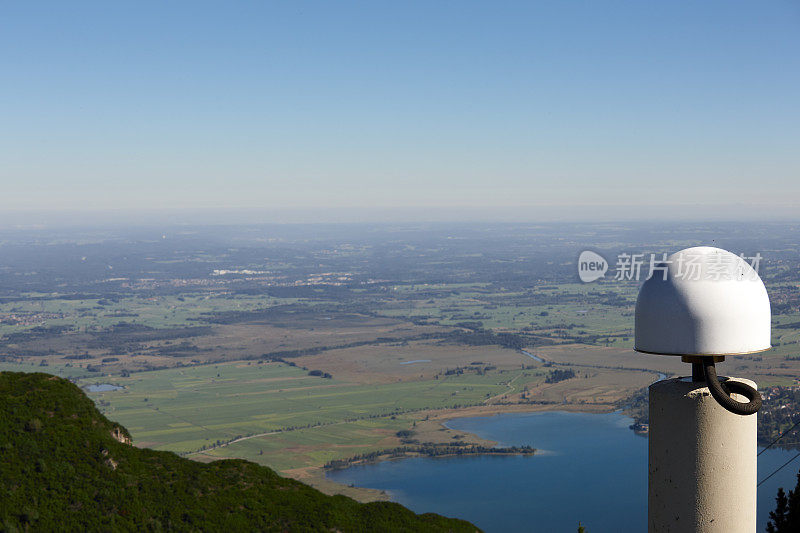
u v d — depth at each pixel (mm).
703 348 3719
